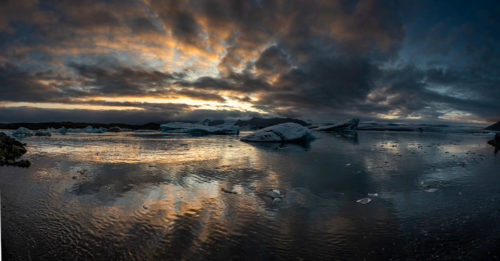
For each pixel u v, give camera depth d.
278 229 4.56
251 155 14.26
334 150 17.12
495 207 5.60
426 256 3.68
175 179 8.24
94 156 13.30
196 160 12.21
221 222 4.83
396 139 28.73
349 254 3.76
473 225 4.68
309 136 26.89
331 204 5.91
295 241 4.14
